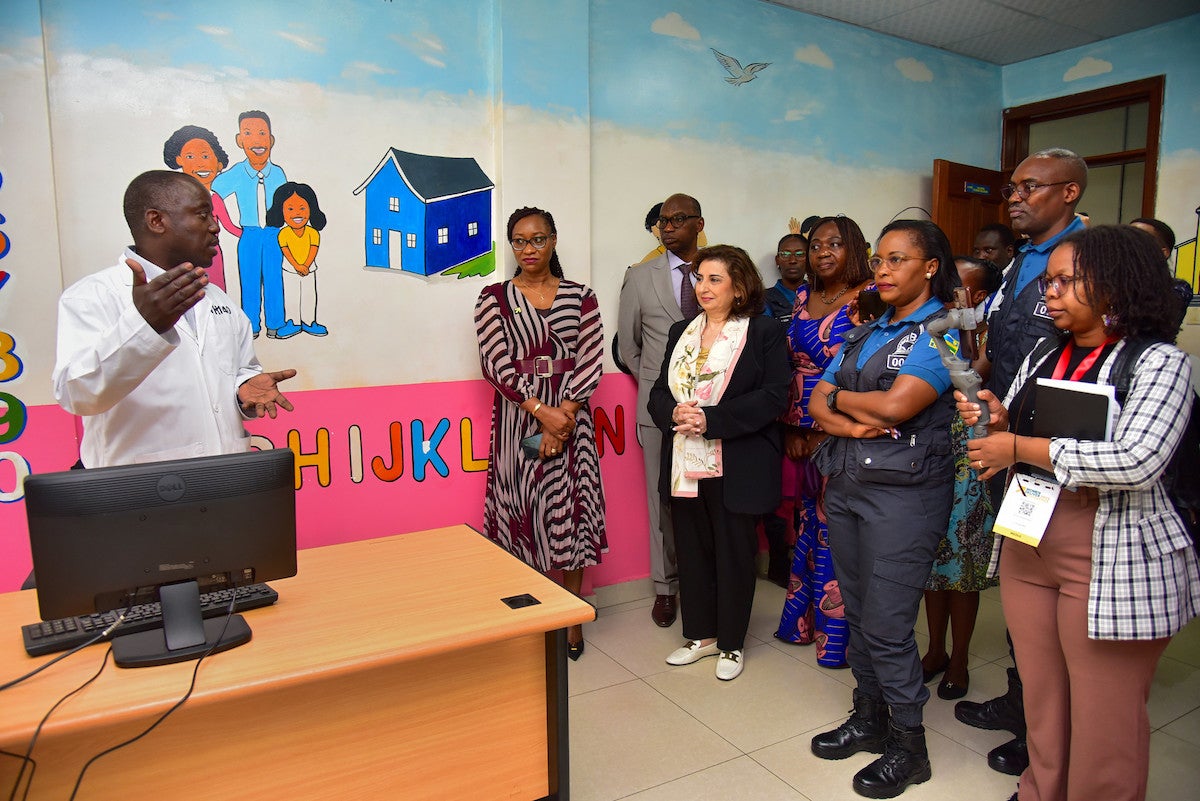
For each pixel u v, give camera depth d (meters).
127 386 1.61
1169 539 1.54
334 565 1.89
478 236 3.05
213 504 1.41
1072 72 4.62
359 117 2.79
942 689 2.63
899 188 4.44
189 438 1.92
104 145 2.42
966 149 4.78
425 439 2.99
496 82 3.01
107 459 1.86
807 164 4.01
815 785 2.14
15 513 2.35
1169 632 1.54
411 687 1.62
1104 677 1.61
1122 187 4.87
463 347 3.05
